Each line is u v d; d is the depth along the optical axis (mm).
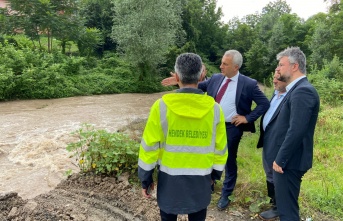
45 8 17953
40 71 13750
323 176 4738
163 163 2086
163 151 2082
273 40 31438
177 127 2012
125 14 19875
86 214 3225
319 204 3568
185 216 3201
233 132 3301
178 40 27031
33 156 5648
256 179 3996
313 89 2469
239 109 3275
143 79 19688
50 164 5105
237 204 3506
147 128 2041
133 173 4125
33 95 13211
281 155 2490
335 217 3307
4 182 4441
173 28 22328
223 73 3254
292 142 2422
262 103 3152
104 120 9508
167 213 2119
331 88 12102
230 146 3334
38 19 17531
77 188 3855
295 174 2592
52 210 3258
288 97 2664
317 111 2512
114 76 19031
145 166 2037
